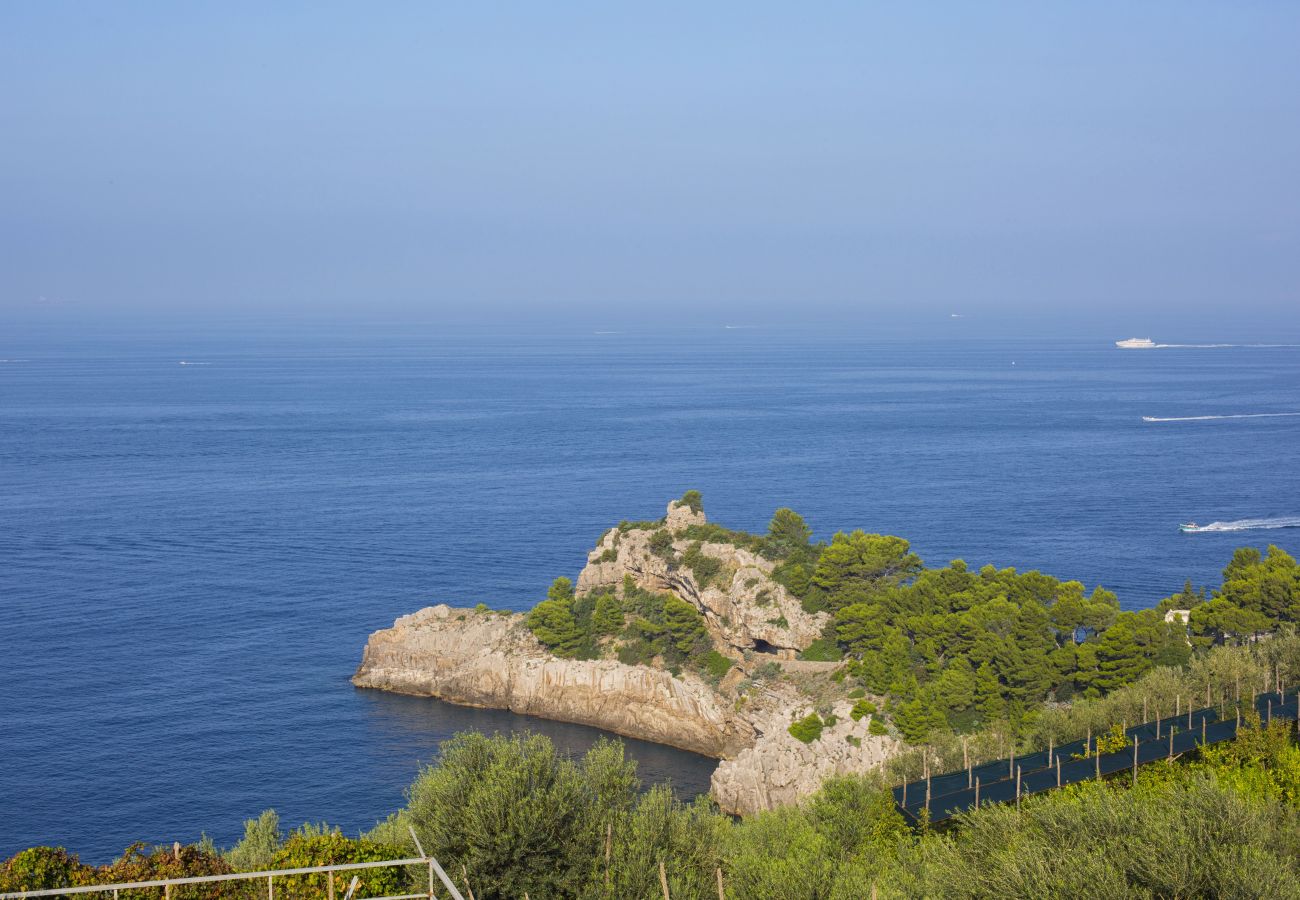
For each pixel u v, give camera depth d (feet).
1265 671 329.52
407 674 469.98
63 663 499.51
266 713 443.32
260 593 622.13
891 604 392.06
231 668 496.64
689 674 423.23
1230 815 150.61
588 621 456.45
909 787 271.28
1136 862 141.79
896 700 355.97
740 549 440.45
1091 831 154.71
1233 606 385.50
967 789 265.95
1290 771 208.13
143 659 506.89
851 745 344.28
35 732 419.74
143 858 152.35
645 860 164.86
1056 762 278.87
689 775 387.75
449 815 166.20
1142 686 325.01
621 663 434.30
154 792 372.58
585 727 430.20
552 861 164.66
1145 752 273.95
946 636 369.91
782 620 409.28
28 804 362.53
